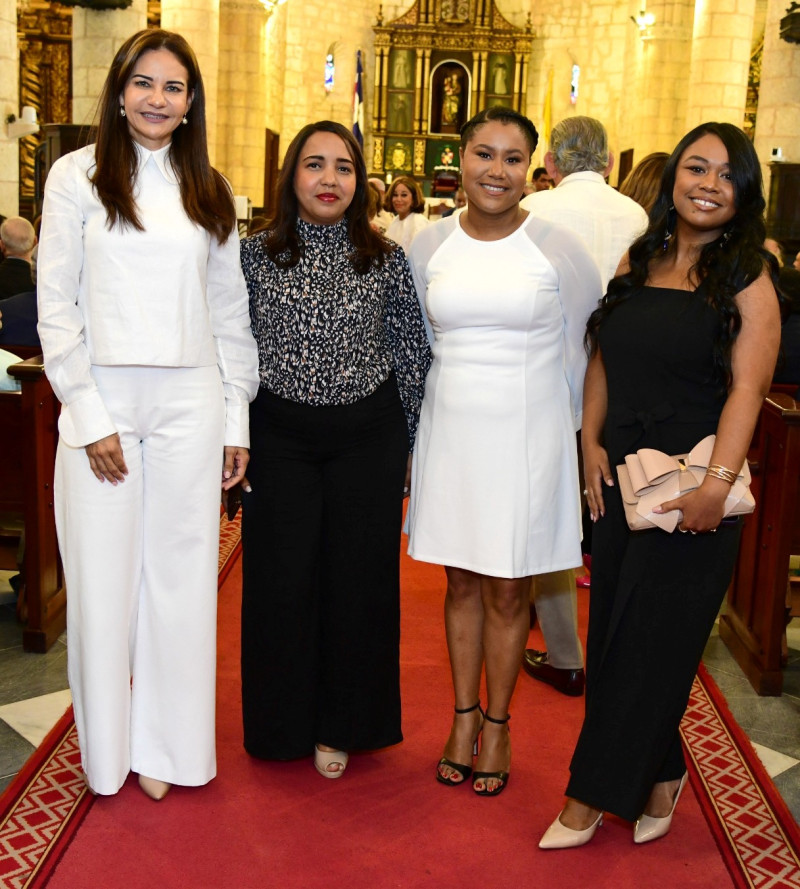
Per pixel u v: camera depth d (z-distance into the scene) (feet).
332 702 8.91
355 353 8.38
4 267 17.54
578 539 8.65
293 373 8.36
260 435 8.62
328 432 8.48
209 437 8.07
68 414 7.77
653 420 7.54
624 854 7.98
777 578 11.04
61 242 7.61
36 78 52.19
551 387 8.34
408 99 63.57
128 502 7.99
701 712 10.64
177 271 7.68
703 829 8.39
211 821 8.19
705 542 7.46
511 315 8.04
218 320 8.22
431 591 14.07
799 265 14.79
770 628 11.15
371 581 8.75
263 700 8.90
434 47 63.21
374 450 8.62
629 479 7.46
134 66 7.38
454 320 8.20
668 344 7.45
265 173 54.95
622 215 10.57
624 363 7.72
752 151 7.34
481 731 9.75
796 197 33.17
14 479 11.95
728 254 7.29
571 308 8.27
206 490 8.14
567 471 8.52
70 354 7.62
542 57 62.85
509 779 9.02
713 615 7.50
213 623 8.41
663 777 8.11
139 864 7.58
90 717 8.14
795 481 10.84
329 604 8.80
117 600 8.05
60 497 8.08
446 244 8.42
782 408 10.91
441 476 8.43
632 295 7.79
